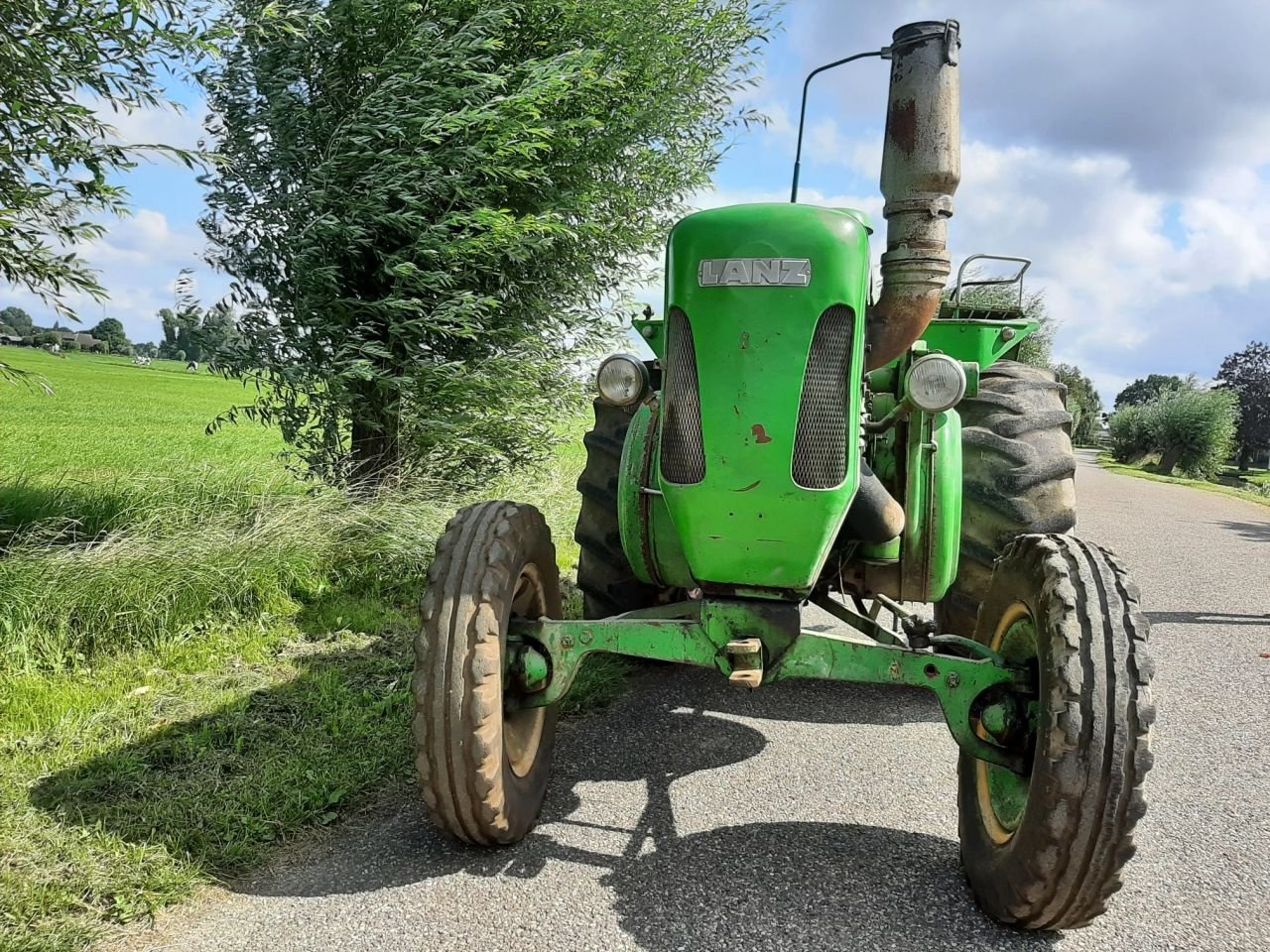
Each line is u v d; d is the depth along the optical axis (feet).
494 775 8.61
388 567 18.54
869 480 9.71
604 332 24.32
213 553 16.29
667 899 8.63
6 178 14.29
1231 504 57.31
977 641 9.91
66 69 14.25
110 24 13.99
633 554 11.28
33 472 27.86
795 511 8.40
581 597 18.70
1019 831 7.98
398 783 10.75
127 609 14.52
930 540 10.84
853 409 8.39
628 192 23.30
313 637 15.74
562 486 25.88
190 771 10.72
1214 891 9.16
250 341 20.67
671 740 12.66
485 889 8.71
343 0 19.48
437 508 20.22
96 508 19.02
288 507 18.75
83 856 8.75
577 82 21.09
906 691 14.96
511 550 9.16
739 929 8.19
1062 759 7.55
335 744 11.51
